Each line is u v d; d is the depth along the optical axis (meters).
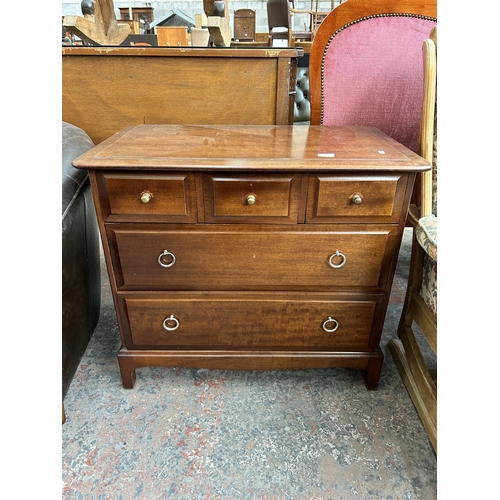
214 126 1.47
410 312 1.42
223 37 1.73
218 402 1.33
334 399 1.34
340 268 1.16
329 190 1.05
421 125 1.19
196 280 1.18
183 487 1.07
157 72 1.69
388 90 1.76
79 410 1.29
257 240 1.12
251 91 1.73
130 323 1.26
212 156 1.06
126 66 1.68
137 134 1.31
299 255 1.14
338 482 1.08
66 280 1.21
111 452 1.15
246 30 3.53
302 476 1.09
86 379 1.41
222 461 1.13
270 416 1.27
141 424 1.24
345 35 1.69
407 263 2.18
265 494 1.05
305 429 1.23
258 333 1.27
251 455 1.15
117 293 1.22
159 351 1.32
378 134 1.38
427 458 1.15
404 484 1.08
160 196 1.06
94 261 1.55
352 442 1.19
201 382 1.41
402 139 1.85
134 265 1.16
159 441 1.19
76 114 1.76
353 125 1.66
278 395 1.36
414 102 1.77
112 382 1.40
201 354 1.32
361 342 1.29
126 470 1.11
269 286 1.20
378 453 1.16
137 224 1.11
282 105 1.74
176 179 1.04
